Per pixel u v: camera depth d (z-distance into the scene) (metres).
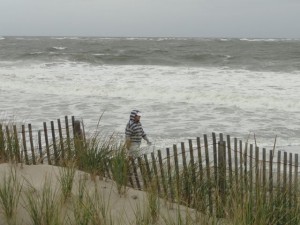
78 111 18.62
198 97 21.88
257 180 5.46
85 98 22.20
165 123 16.38
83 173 6.32
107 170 6.71
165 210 5.45
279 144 13.41
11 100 21.45
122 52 62.62
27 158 6.96
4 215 4.77
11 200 4.80
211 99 21.45
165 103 20.72
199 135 14.45
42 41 124.00
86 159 6.68
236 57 47.88
